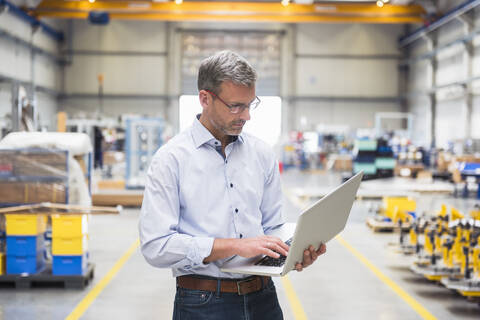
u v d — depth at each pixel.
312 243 1.67
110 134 19.62
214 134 1.81
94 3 21.02
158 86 27.31
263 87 27.98
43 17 23.91
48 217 6.41
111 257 6.96
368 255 7.13
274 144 27.56
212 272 1.77
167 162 1.74
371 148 13.65
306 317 4.59
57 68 26.62
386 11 21.73
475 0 18.92
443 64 23.81
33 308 4.75
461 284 4.89
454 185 14.94
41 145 6.05
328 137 26.16
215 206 1.77
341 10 21.20
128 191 12.66
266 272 1.59
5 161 5.76
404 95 27.92
